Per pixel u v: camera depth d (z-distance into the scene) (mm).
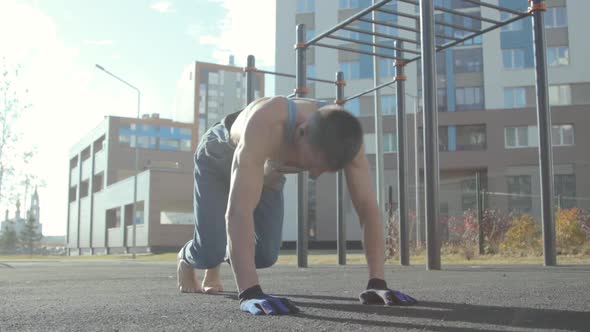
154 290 3629
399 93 7281
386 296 2445
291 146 2174
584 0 30812
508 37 31031
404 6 28484
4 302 2902
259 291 2221
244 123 2271
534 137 30609
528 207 26766
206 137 2908
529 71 30750
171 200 34750
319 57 31828
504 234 11734
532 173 30469
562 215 10703
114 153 47094
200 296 3109
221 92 74938
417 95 30281
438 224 5461
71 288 3959
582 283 3611
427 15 5520
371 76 31219
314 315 2139
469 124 31391
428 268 5469
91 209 48344
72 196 58688
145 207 34438
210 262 2941
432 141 5445
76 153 56844
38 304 2793
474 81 31484
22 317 2256
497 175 30797
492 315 2119
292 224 32062
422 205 21859
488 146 31078
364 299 2500
